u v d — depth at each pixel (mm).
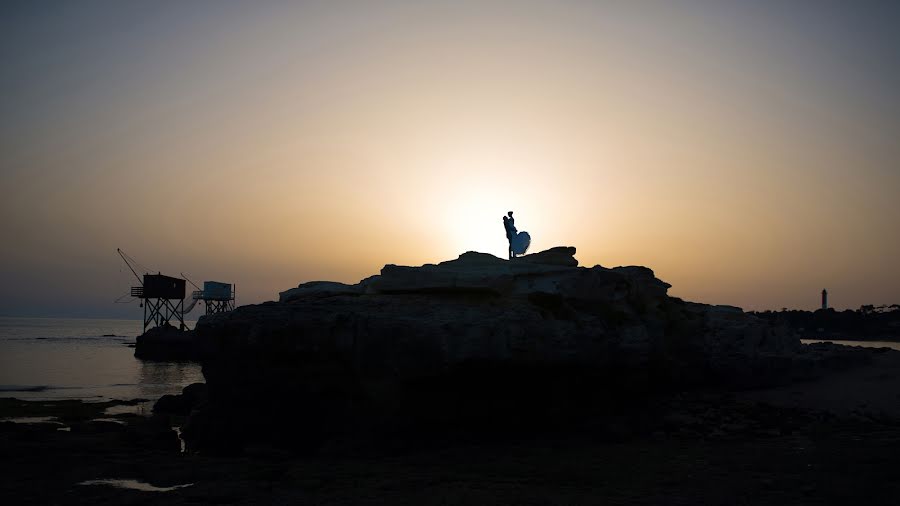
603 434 27484
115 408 46406
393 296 30109
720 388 37281
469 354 24859
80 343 158375
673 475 20781
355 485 20234
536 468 22031
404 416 25297
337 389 27312
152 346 110062
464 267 31719
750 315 43625
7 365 88438
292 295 33656
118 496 19484
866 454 22906
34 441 28297
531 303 29594
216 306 130125
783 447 24828
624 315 32781
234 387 29594
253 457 25266
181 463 23875
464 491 18969
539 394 28578
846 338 152875
